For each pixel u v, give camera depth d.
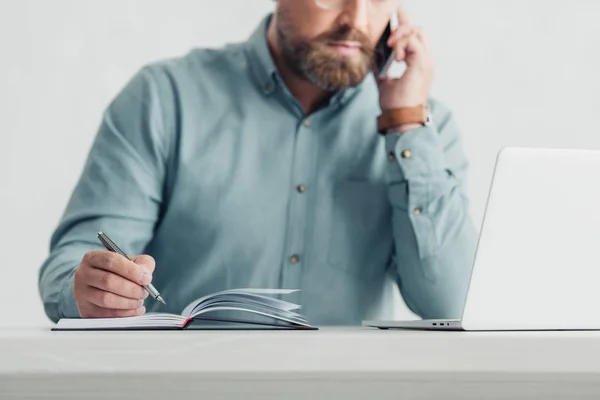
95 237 1.92
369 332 0.91
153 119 2.03
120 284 1.24
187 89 2.08
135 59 2.65
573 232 1.02
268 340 0.79
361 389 0.79
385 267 2.11
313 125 2.09
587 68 2.78
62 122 2.62
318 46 1.96
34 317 2.58
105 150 2.01
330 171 2.08
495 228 1.00
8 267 2.58
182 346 0.78
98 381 0.78
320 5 1.94
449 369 0.80
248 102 2.08
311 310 2.04
